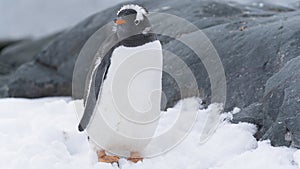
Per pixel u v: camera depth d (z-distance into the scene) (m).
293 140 8.37
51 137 9.91
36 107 12.23
